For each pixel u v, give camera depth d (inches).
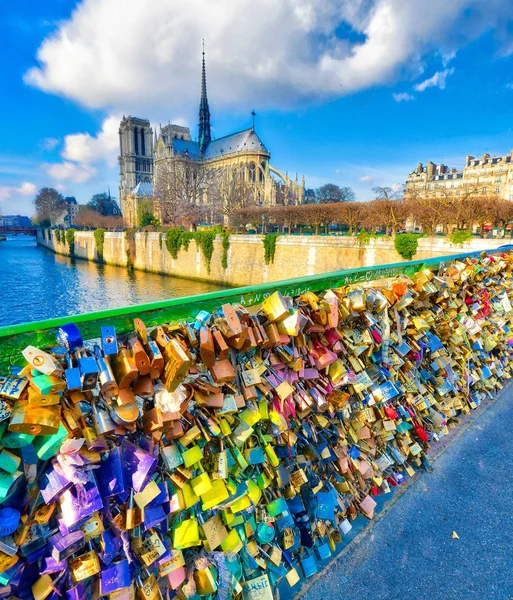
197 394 77.3
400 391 136.8
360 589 100.8
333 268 1731.1
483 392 201.2
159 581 79.0
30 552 61.0
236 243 2124.8
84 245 3841.0
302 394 103.0
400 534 117.9
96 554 68.0
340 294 112.4
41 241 5964.6
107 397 64.3
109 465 66.5
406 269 145.1
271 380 93.6
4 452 56.3
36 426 55.1
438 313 158.4
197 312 79.7
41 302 1866.4
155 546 73.2
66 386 58.1
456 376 172.9
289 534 100.9
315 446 111.1
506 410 191.2
